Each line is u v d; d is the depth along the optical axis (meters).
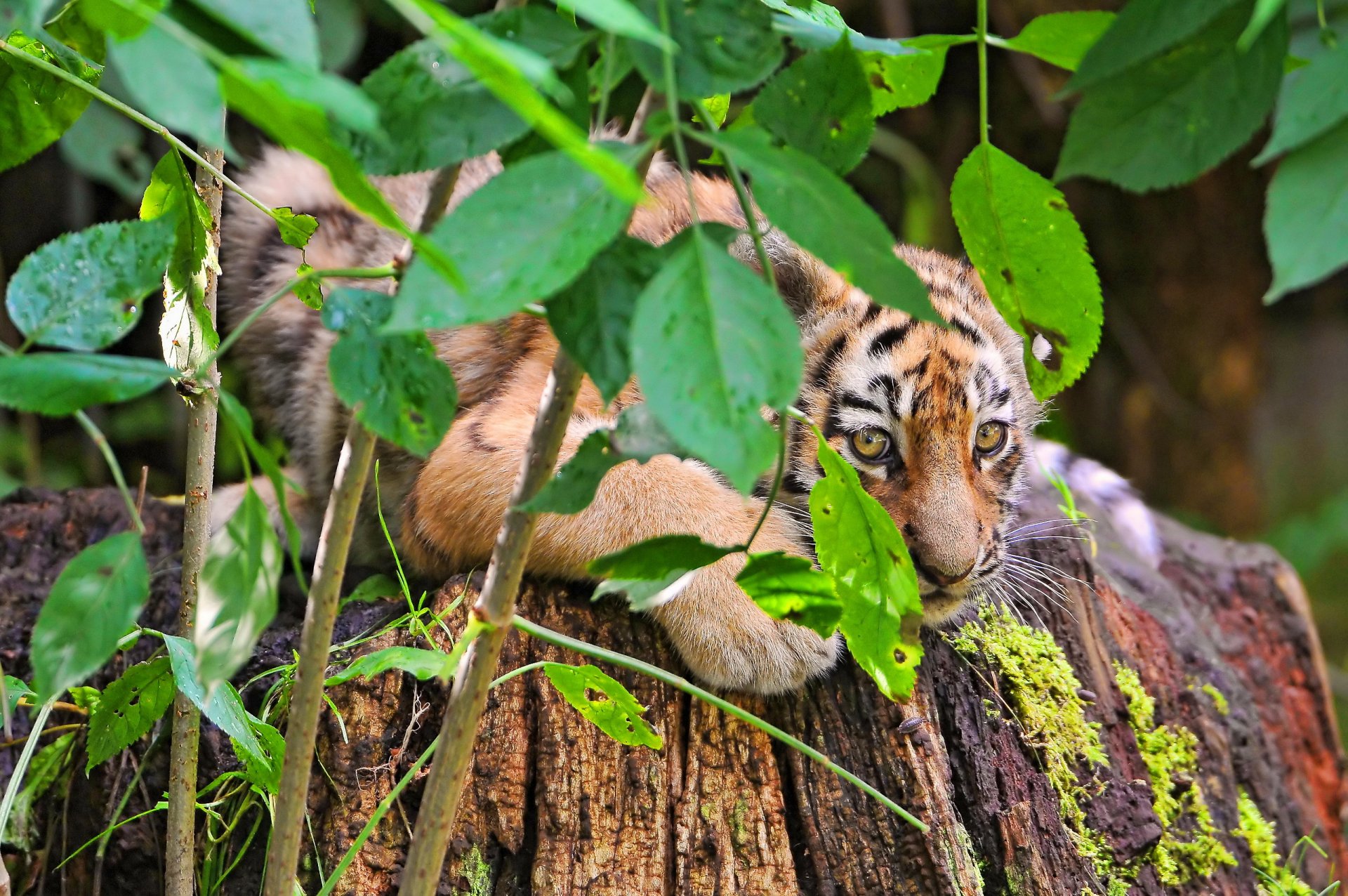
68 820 6.21
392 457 7.50
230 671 2.79
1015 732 6.48
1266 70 2.91
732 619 5.99
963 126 14.94
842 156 3.22
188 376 3.09
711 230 2.85
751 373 2.41
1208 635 8.74
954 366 6.82
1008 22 13.98
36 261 3.10
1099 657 7.23
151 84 2.27
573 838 5.58
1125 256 16.31
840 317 7.03
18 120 4.20
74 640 2.90
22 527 7.59
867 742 5.97
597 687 4.50
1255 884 7.24
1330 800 9.11
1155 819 6.65
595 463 3.20
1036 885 5.95
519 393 7.26
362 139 2.82
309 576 7.39
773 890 5.59
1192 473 17.27
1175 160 3.04
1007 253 3.91
